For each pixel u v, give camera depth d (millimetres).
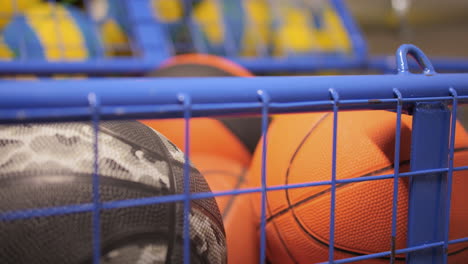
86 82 334
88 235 382
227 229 662
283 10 1956
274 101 390
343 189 542
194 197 366
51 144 408
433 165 477
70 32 1608
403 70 478
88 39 1641
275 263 658
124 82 344
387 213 530
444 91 468
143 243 399
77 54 1605
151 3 1796
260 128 916
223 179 779
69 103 327
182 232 424
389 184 530
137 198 406
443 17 2666
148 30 1689
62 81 330
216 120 877
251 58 1720
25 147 402
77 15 1694
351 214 538
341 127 575
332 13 2041
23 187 381
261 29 1895
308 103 400
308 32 1972
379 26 2832
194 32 1865
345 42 1968
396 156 442
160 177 430
